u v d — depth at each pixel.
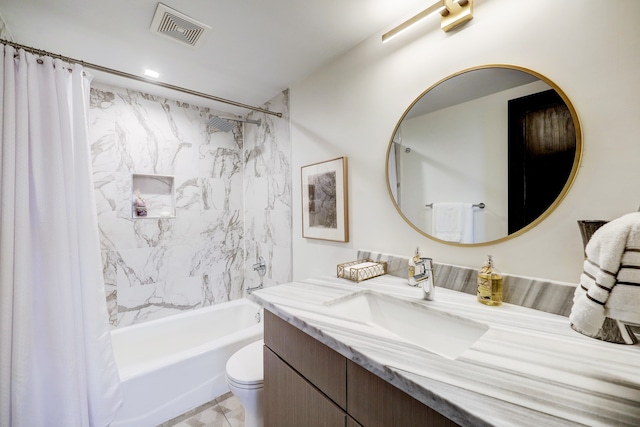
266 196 2.38
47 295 1.14
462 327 0.87
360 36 1.47
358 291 1.14
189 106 2.42
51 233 1.15
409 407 0.59
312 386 0.86
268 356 1.08
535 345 0.68
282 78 1.94
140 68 1.80
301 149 1.96
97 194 1.99
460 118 1.10
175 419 1.60
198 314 2.34
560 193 0.87
